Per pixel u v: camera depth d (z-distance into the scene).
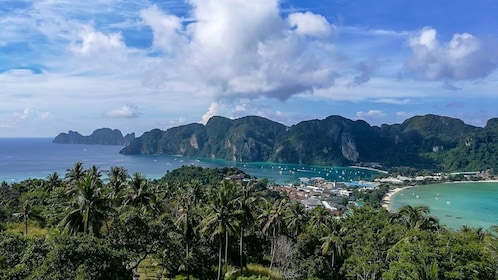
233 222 50.97
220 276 52.00
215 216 50.47
